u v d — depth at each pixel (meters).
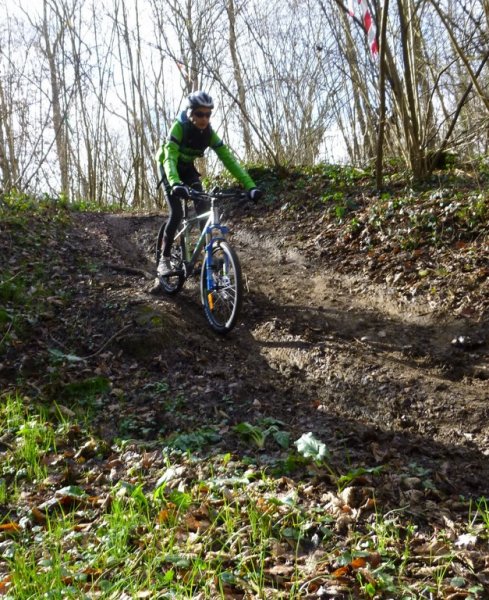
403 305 5.83
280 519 2.87
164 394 4.43
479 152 9.40
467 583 2.42
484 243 6.24
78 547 2.83
